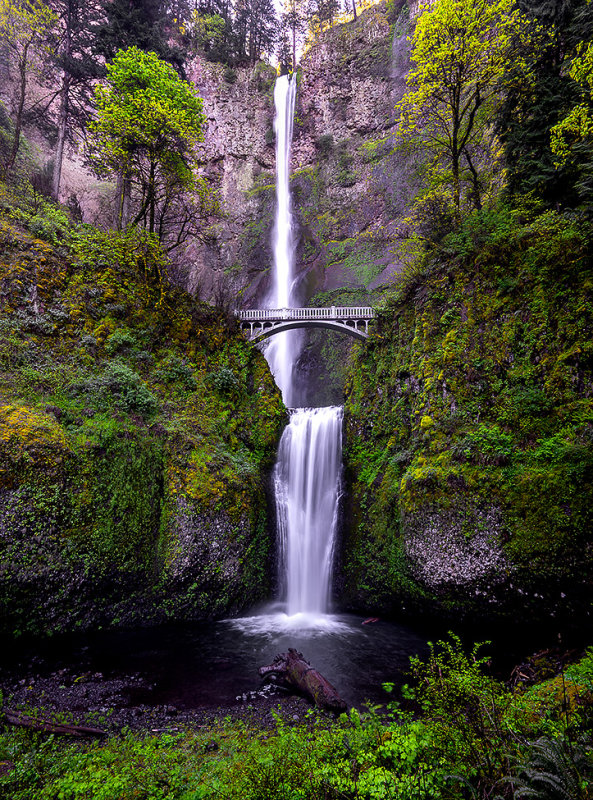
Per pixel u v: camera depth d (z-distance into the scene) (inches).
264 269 1909.4
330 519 708.0
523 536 403.9
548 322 472.4
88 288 607.8
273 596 634.2
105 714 315.6
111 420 510.0
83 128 1064.2
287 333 1707.7
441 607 478.0
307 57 2239.2
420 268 677.3
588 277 453.1
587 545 368.8
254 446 690.8
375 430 684.7
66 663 394.0
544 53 623.5
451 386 536.4
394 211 1755.7
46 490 418.0
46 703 323.0
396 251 864.9
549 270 489.4
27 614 403.5
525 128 611.8
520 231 534.0
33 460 414.9
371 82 2005.4
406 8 1945.1
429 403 559.8
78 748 261.9
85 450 461.7
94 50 900.0
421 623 520.1
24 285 549.0
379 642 476.7
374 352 764.6
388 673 396.8
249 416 712.4
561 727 164.4
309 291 1729.8
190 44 2289.6
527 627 416.5
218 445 612.1
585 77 499.8
